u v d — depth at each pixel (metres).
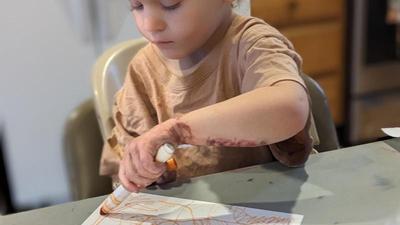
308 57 1.95
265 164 0.67
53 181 1.70
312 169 0.64
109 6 1.51
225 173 0.66
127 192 0.58
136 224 0.57
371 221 0.53
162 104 0.75
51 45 1.54
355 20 1.93
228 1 0.65
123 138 0.78
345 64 2.02
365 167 0.63
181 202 0.60
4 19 1.48
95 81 0.90
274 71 0.59
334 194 0.58
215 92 0.70
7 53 1.52
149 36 0.63
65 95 1.61
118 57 0.92
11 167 1.63
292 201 0.58
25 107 1.59
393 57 2.02
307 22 1.89
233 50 0.68
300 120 0.56
